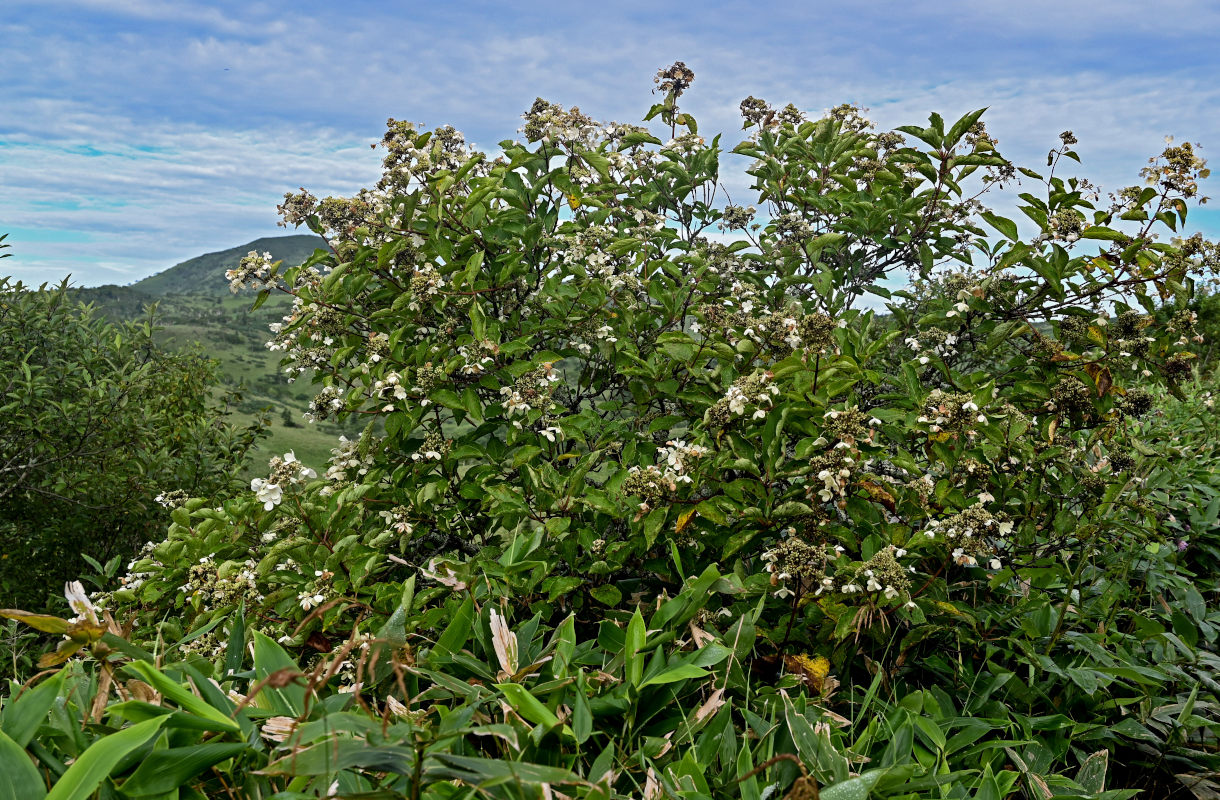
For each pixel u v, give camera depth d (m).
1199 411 5.09
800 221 4.40
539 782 1.21
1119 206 3.58
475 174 4.38
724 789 1.68
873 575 2.34
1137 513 3.45
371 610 2.88
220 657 2.59
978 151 3.57
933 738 2.04
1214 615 3.21
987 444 2.98
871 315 3.87
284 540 2.94
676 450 2.96
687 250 4.64
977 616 2.88
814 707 2.17
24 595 6.35
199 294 106.81
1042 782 2.06
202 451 6.80
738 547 2.77
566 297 3.88
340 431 25.94
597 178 4.66
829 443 2.80
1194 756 2.49
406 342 3.85
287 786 1.33
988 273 3.86
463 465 4.13
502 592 2.61
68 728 1.43
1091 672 2.55
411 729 1.22
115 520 6.64
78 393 6.40
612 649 2.19
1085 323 3.51
